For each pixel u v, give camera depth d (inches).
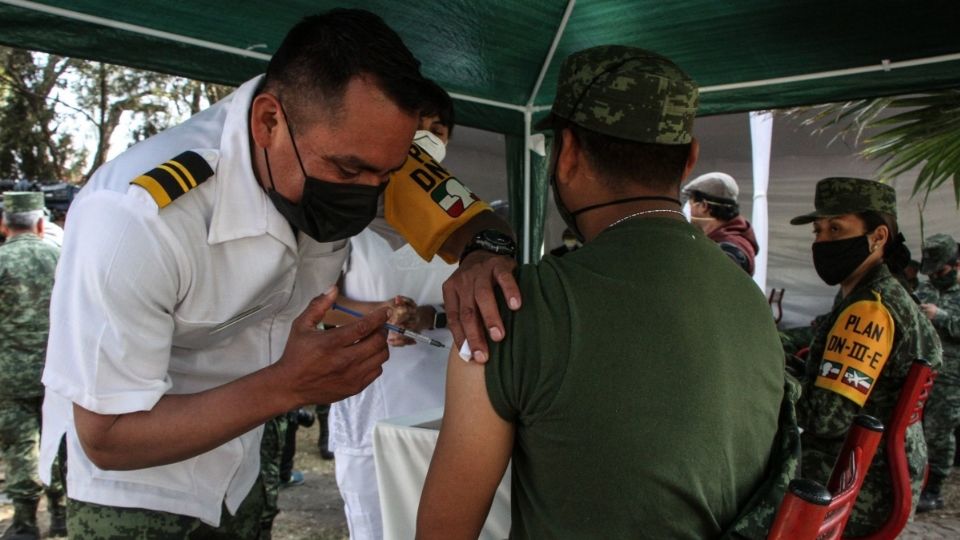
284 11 89.8
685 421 35.2
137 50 85.6
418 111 41.9
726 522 37.3
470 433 37.5
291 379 40.9
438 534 39.2
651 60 40.2
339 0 91.7
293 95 41.4
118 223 41.1
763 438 39.2
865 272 87.6
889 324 78.9
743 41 108.7
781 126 262.1
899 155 140.3
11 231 145.9
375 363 42.4
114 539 50.2
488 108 134.2
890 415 81.4
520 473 39.3
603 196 41.4
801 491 33.3
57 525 143.8
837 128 256.1
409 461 67.1
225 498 55.6
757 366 38.8
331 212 44.5
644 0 103.6
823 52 107.0
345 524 151.9
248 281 47.8
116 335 40.8
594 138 40.6
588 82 40.4
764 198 247.0
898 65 103.9
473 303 38.3
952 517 173.0
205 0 84.4
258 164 45.4
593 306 36.3
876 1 93.0
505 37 112.9
